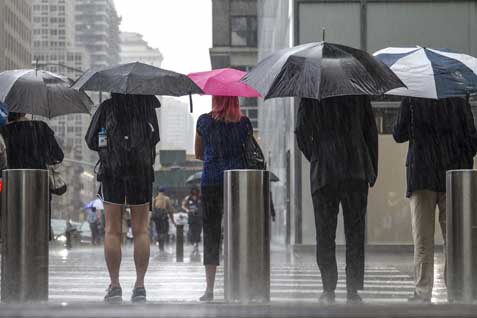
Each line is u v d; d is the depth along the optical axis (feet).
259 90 46.83
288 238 154.51
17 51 588.91
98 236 263.49
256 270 45.44
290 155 151.23
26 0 625.41
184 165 467.52
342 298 57.62
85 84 51.21
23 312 30.71
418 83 51.19
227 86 54.08
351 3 142.41
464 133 52.21
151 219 177.58
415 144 52.34
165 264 111.24
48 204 47.85
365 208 47.93
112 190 50.70
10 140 58.90
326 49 47.37
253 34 360.28
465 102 52.47
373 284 76.89
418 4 142.20
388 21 142.20
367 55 48.06
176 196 423.23
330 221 47.55
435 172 51.80
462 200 45.93
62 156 60.23
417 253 52.65
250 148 54.08
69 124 581.94
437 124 51.85
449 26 142.10
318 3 142.31
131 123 51.01
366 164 47.47
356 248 47.75
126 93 50.39
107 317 28.86
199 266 104.94
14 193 46.73
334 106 47.19
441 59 52.75
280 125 181.06
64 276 84.69
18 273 46.42
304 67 46.34
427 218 52.54
